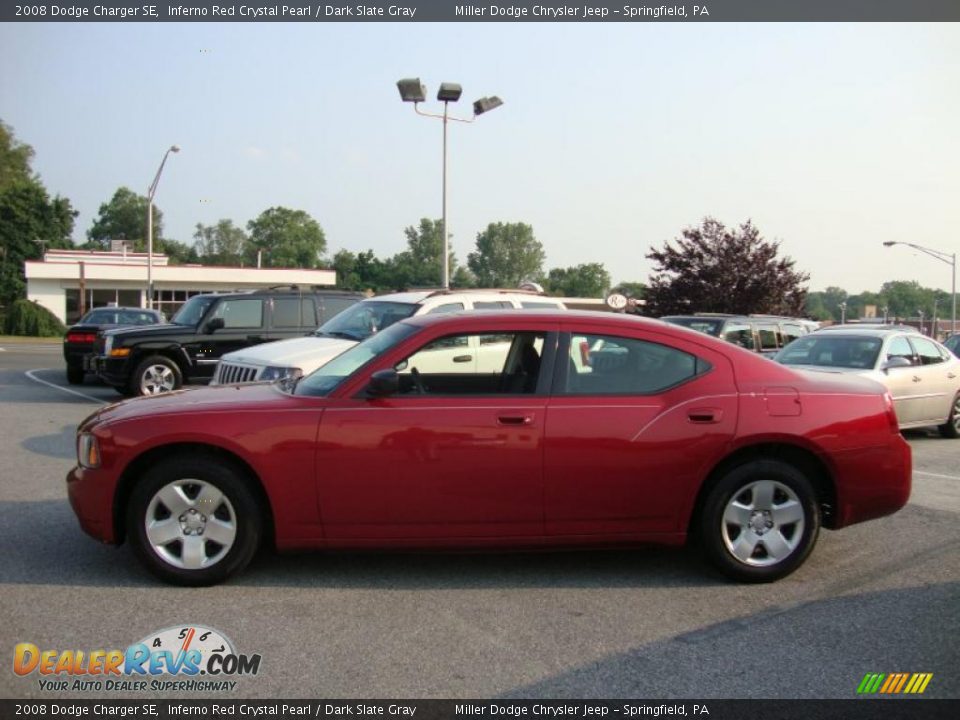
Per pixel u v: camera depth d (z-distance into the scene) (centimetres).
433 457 490
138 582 505
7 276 6844
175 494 493
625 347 524
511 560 562
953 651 422
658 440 504
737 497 517
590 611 473
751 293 2972
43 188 7294
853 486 529
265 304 1412
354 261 8806
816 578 533
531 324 524
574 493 501
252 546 499
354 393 502
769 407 517
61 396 1490
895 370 1129
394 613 464
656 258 3155
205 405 507
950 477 883
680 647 425
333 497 490
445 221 2161
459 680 387
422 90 2052
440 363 514
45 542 581
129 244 6303
